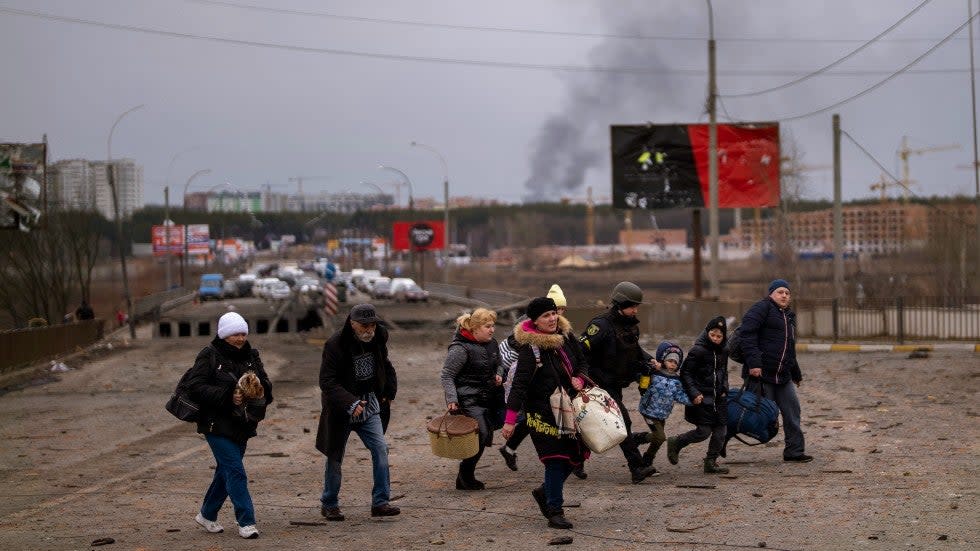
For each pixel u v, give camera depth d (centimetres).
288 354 4122
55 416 2306
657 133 5275
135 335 5781
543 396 1015
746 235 17612
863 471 1321
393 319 6794
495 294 7950
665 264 16175
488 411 1294
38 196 4088
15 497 1338
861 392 2255
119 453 1747
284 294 9962
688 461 1478
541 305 1007
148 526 1121
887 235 9569
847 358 3225
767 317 1423
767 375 1416
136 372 3425
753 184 5297
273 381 3030
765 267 7362
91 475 1516
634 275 14475
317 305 7231
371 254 19700
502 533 1031
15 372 3281
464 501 1231
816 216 16488
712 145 4166
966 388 2248
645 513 1102
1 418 2286
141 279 8844
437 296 10494
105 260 7400
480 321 1282
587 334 1251
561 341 1009
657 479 1334
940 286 6650
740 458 1484
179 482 1437
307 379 3077
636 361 1277
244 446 1051
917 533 955
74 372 3459
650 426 1322
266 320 7138
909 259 8444
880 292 6731
